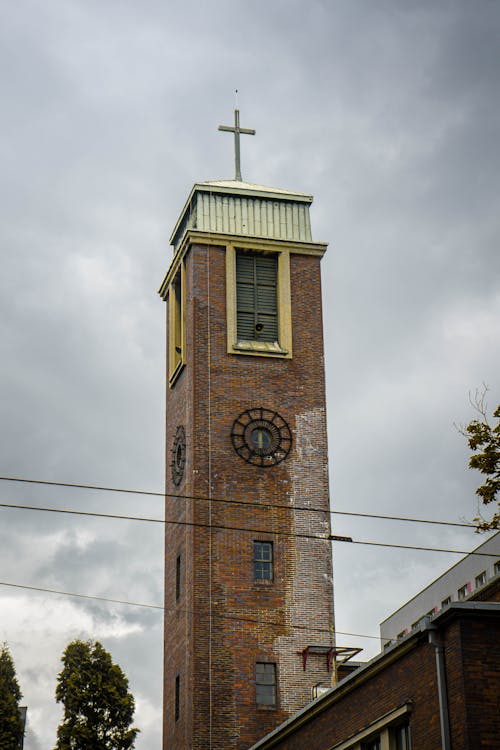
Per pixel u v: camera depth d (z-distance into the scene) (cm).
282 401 6456
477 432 4850
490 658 3138
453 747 3116
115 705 7494
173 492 6562
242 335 6600
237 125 7188
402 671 3434
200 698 5844
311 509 5816
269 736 4238
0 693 7206
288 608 6088
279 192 6862
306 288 6700
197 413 6341
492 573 6962
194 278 6562
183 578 6219
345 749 3703
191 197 6800
